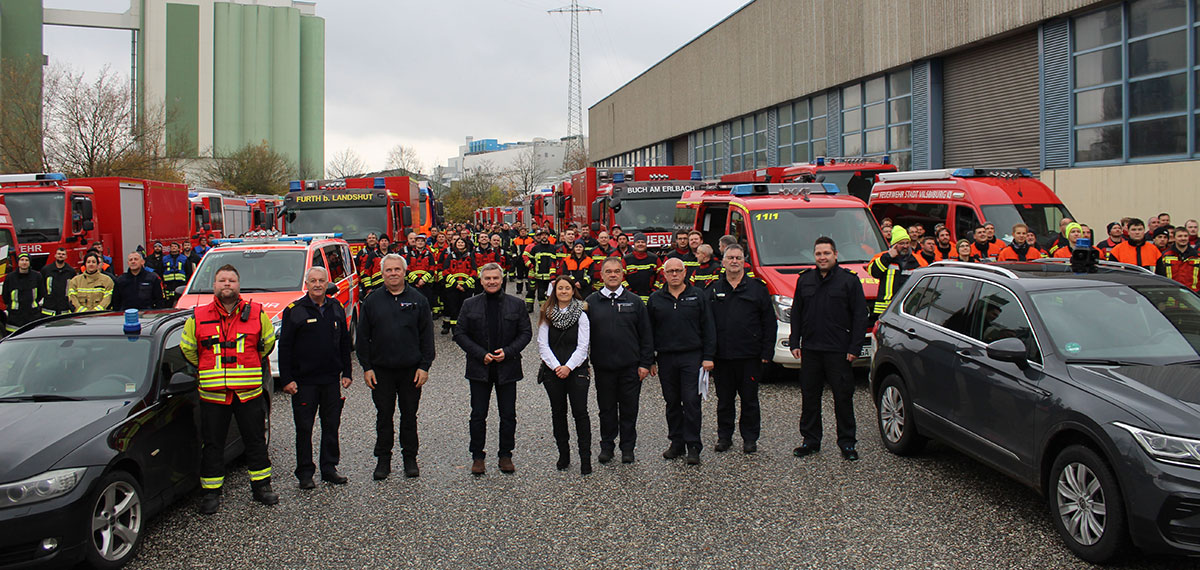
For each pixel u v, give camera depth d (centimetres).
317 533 570
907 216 1617
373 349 679
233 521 595
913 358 694
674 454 731
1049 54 1866
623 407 721
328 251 1269
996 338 604
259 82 7125
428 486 666
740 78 3612
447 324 1581
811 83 2961
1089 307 583
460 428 849
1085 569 486
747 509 597
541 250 1773
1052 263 686
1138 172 1636
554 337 693
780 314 1016
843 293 712
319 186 1955
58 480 484
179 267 1705
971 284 668
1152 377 511
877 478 660
